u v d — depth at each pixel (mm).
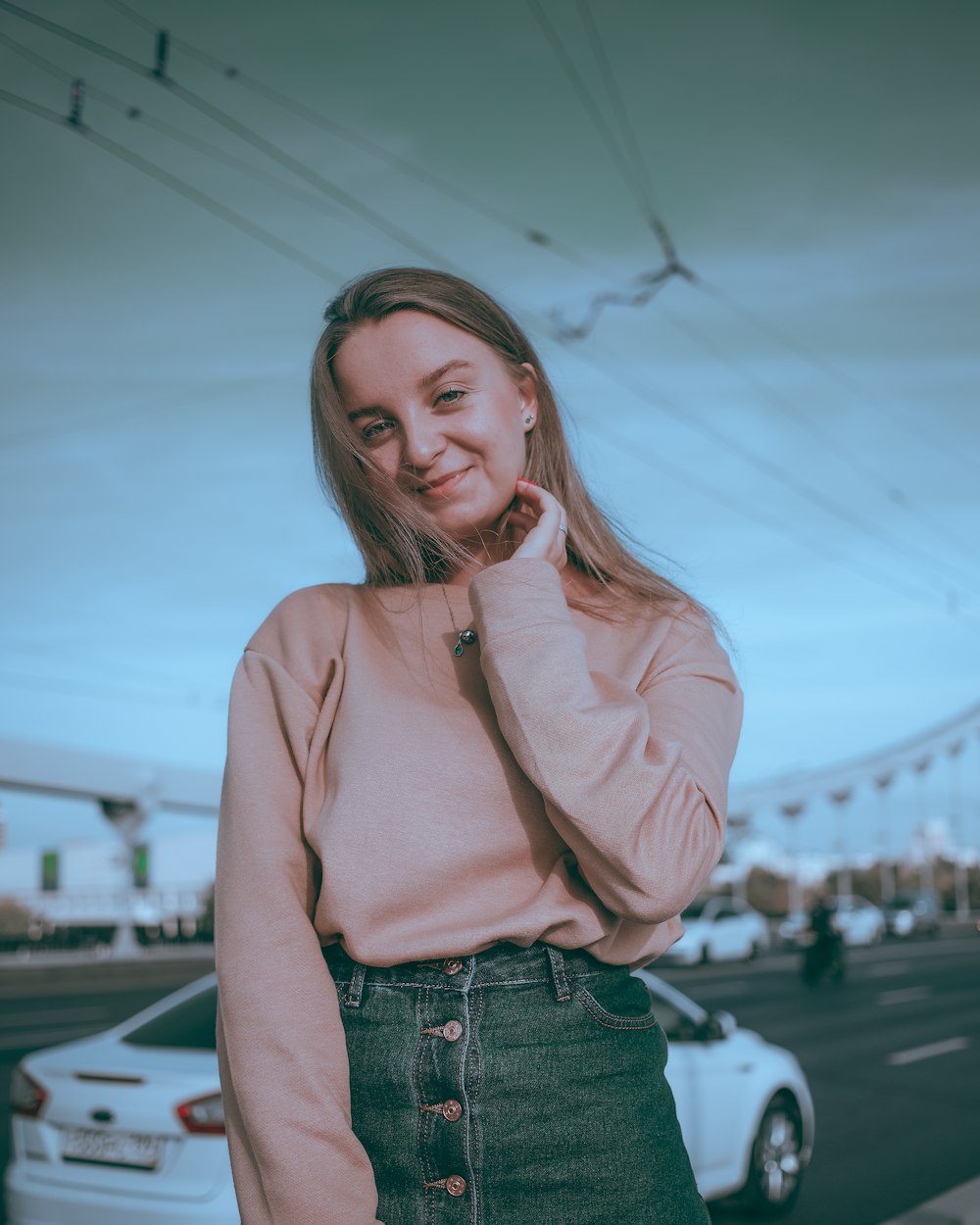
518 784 1162
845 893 57938
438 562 1341
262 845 1180
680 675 1261
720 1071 5961
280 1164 1037
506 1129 1097
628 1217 1106
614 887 1084
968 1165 7133
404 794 1151
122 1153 4281
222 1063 1165
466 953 1120
